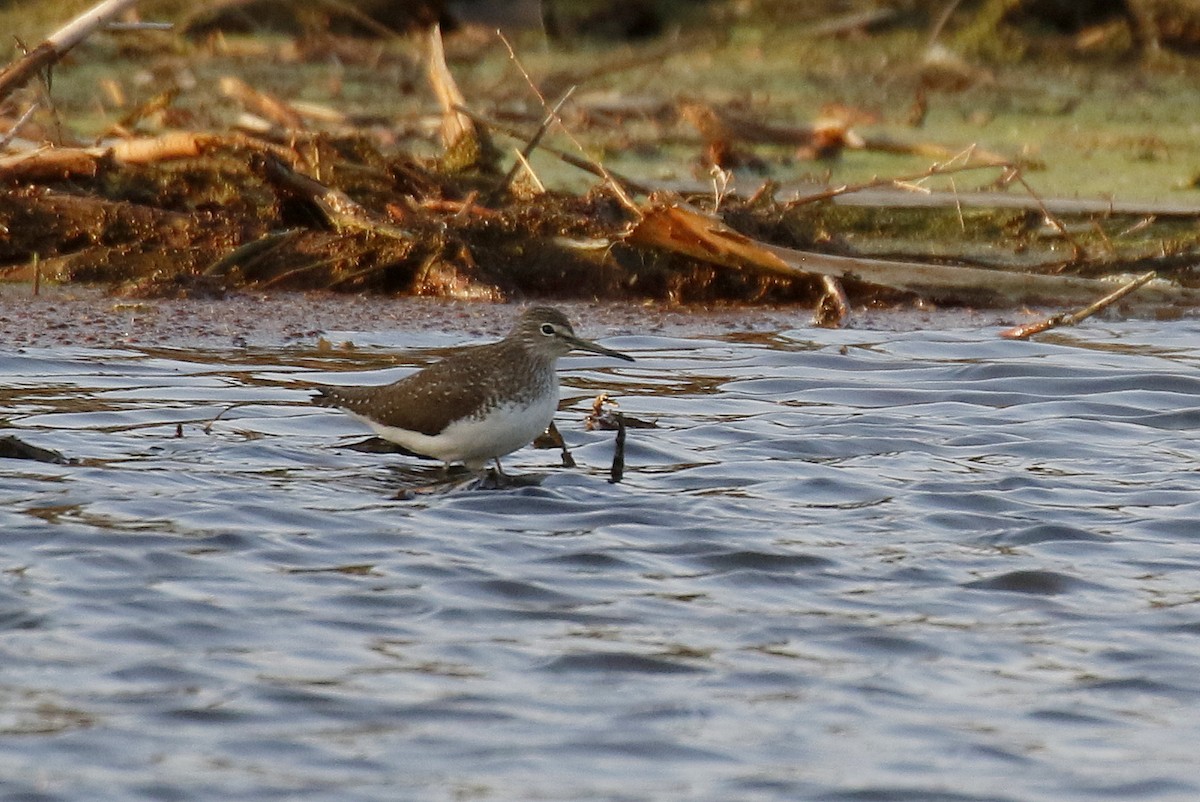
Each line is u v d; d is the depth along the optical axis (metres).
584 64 30.02
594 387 15.24
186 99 25.88
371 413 12.66
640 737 8.33
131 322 16.73
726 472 12.70
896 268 18.91
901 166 24.33
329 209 19.03
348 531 11.05
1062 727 8.59
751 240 18.58
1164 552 11.12
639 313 18.28
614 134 25.22
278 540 10.80
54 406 13.73
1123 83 30.77
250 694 8.62
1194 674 9.23
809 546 11.09
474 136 21.20
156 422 13.44
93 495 11.45
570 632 9.57
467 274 18.52
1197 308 19.17
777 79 29.97
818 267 18.73
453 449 12.45
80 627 9.31
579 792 7.76
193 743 8.10
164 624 9.41
